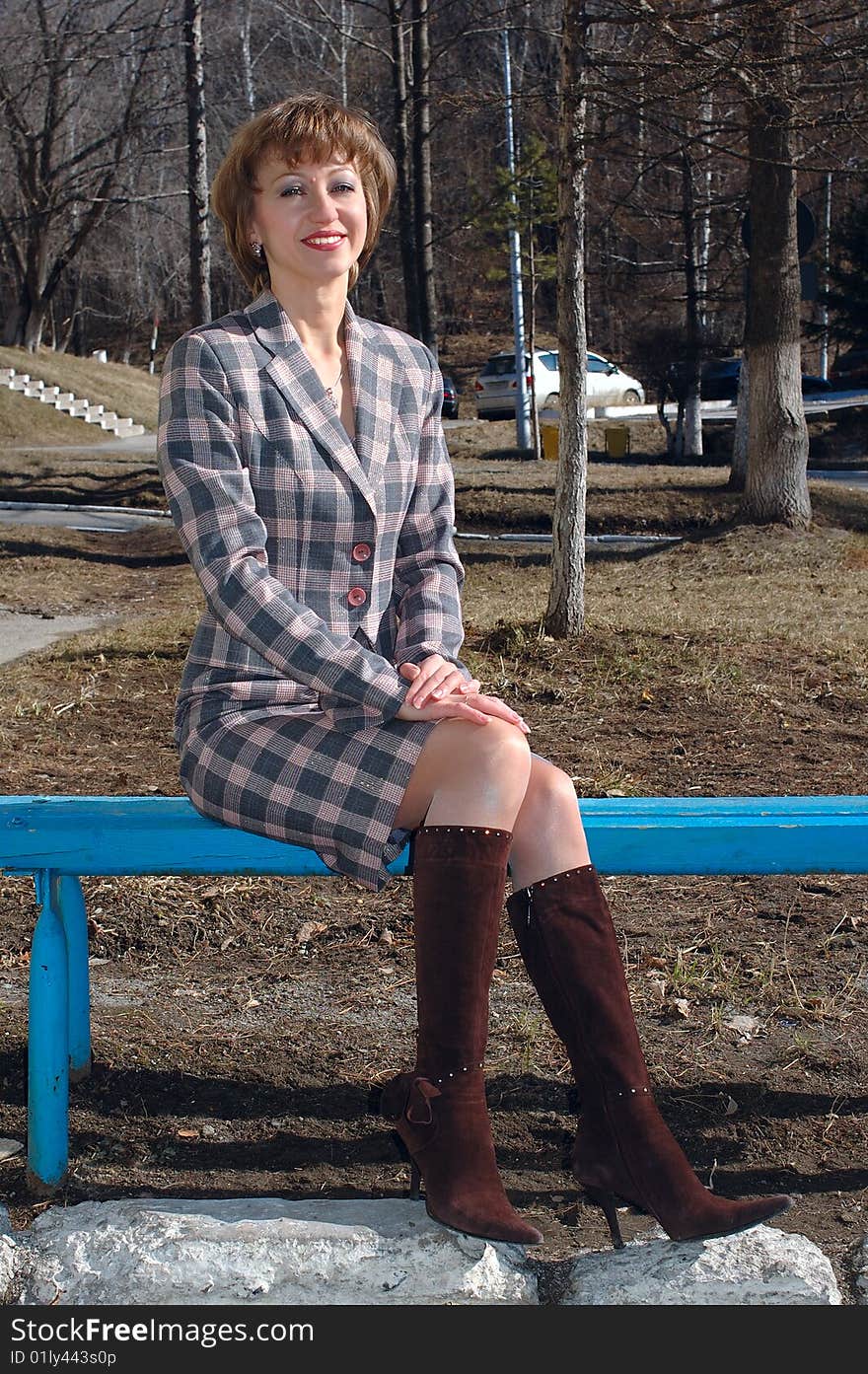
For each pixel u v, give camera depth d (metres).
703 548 12.30
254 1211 2.47
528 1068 3.12
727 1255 2.36
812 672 6.89
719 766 5.40
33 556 13.29
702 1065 3.13
